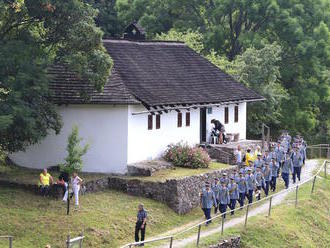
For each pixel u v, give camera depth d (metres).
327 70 72.12
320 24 69.88
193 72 52.47
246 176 41.78
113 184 42.03
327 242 40.53
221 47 72.56
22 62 38.31
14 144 39.72
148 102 43.88
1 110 37.12
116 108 43.56
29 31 40.34
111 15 81.31
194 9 73.38
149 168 42.88
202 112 51.56
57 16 39.41
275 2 68.19
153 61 50.03
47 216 35.75
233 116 55.09
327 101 75.19
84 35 39.84
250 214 40.59
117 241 35.22
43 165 44.72
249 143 53.25
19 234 33.69
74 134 37.25
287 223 40.03
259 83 64.44
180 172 43.88
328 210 44.88
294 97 71.62
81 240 31.55
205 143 50.81
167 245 34.38
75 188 37.72
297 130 72.94
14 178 40.75
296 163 48.22
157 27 73.94
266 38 71.62
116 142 43.69
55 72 43.72
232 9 69.81
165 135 47.28
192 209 41.97
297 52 69.62
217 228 37.78
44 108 40.25
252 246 36.62
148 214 39.12
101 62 40.12
